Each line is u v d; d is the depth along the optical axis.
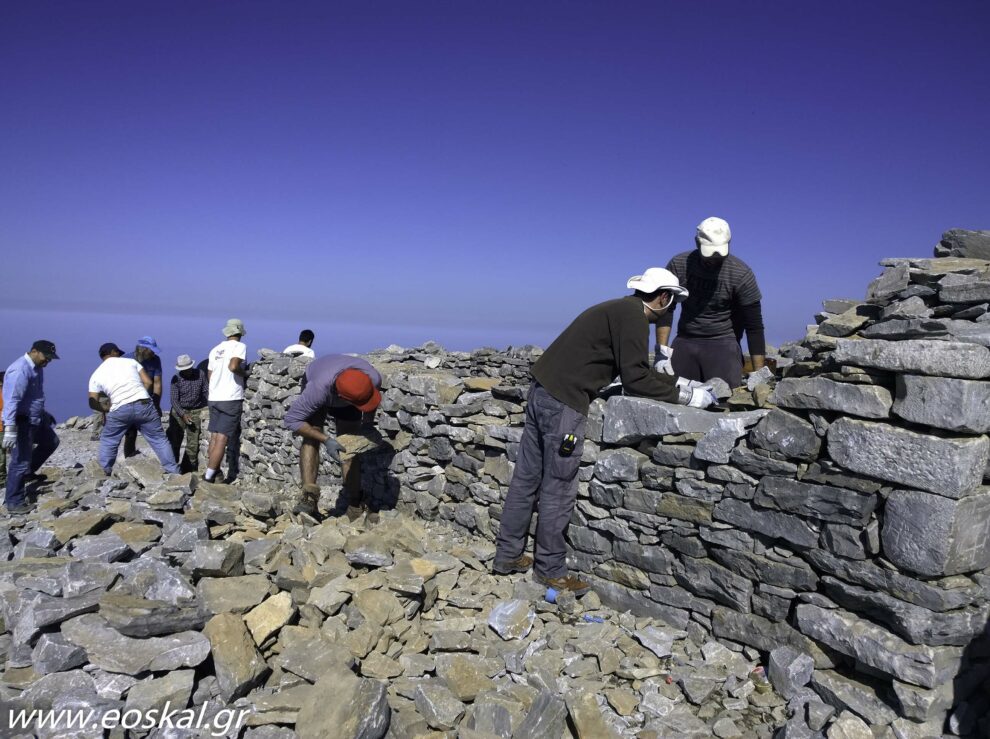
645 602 4.01
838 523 3.17
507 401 5.30
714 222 4.77
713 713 3.20
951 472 2.77
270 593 3.77
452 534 5.49
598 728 2.95
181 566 3.93
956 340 3.13
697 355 5.36
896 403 3.01
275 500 5.38
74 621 3.30
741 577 3.58
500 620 3.81
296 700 2.99
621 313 3.99
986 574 3.00
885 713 2.95
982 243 4.17
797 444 3.33
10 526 5.47
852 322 3.84
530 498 4.45
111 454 8.00
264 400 9.45
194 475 5.57
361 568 4.21
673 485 3.89
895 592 2.98
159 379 10.23
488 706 3.08
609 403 4.21
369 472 6.55
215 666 3.15
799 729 2.95
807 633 3.28
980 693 3.04
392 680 3.35
